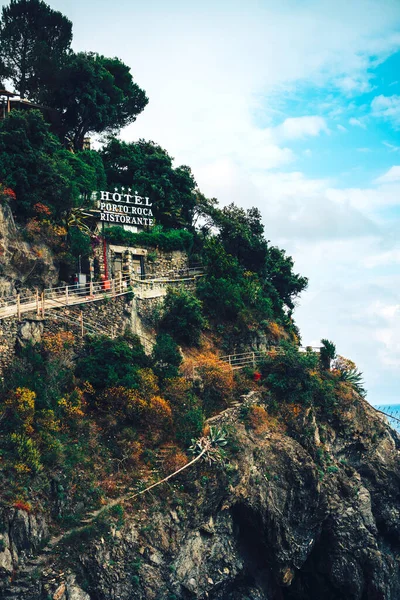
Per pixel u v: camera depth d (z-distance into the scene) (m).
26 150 65.62
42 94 83.25
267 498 55.72
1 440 47.09
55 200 66.31
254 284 74.75
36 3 87.94
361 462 66.44
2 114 79.62
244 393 61.97
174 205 78.81
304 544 57.53
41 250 62.97
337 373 69.25
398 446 69.56
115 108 86.19
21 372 51.81
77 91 81.56
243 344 69.06
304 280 85.69
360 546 60.72
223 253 74.31
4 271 59.38
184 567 49.75
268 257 81.94
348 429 66.12
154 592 47.34
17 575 43.56
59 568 44.88
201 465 53.19
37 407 50.16
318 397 65.62
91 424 52.59
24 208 63.69
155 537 49.06
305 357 64.81
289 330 77.75
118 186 79.25
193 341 66.38
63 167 69.06
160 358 59.44
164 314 66.31
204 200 81.25
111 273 70.12
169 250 74.00
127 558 47.41
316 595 60.69
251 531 55.78
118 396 53.72
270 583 56.75
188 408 56.69
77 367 55.56
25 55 86.62
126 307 63.41
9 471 45.91
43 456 48.09
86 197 74.31
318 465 61.56
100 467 50.62
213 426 56.78
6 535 43.94
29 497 45.81
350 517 61.06
